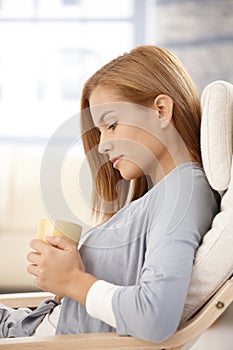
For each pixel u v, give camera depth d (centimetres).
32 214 375
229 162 140
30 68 465
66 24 467
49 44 466
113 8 470
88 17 468
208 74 459
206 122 142
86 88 149
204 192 142
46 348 125
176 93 146
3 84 464
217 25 458
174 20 457
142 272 131
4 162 388
